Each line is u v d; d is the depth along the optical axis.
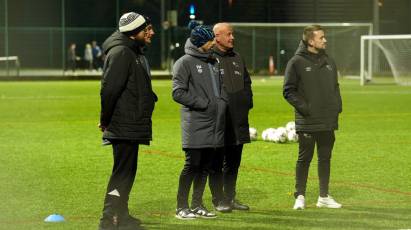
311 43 16.20
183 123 15.64
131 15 14.23
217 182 16.25
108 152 25.95
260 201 17.53
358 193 18.41
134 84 14.12
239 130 16.00
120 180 14.40
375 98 51.00
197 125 15.48
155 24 90.94
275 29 81.25
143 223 15.23
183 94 15.41
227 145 15.93
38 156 24.95
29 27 89.25
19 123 36.22
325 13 92.00
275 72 80.94
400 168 22.27
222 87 15.84
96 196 18.14
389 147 27.02
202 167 15.75
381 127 33.91
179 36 84.50
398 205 16.92
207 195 18.28
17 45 86.31
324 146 16.52
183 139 15.62
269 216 15.85
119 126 14.09
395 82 65.56
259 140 28.84
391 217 15.67
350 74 79.81
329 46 80.00
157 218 15.72
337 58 79.94
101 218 14.74
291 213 16.12
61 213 16.23
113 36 14.28
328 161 16.61
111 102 14.00
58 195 18.25
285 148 26.61
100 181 20.22
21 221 15.45
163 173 21.48
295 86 16.27
